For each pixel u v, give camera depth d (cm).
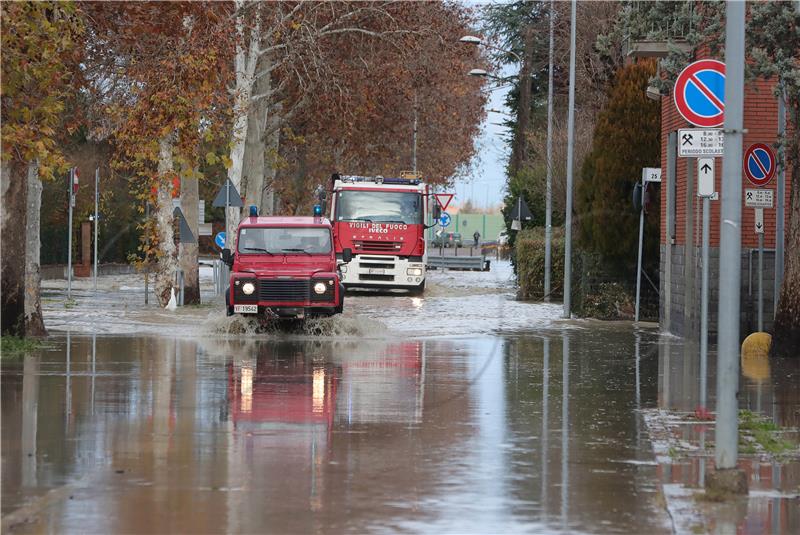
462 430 2333
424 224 7700
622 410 2644
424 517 1596
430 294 7975
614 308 6006
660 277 5303
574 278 6238
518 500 1706
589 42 10106
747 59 3750
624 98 6316
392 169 10688
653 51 4250
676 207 4928
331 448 2112
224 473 1878
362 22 7850
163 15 4484
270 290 4559
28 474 1856
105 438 2189
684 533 1536
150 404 2638
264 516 1594
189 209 6919
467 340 4475
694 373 3391
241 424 2370
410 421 2438
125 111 5241
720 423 1828
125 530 1513
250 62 7050
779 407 2714
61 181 10025
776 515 1644
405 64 7981
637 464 1998
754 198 3938
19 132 3572
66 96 4528
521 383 3119
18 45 3525
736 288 1861
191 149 4934
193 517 1584
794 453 2147
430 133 10731
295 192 10900
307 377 3188
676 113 4969
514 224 8281
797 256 3778
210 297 7681
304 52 7425
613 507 1670
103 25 4491
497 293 8162
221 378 3136
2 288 3956
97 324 5119
